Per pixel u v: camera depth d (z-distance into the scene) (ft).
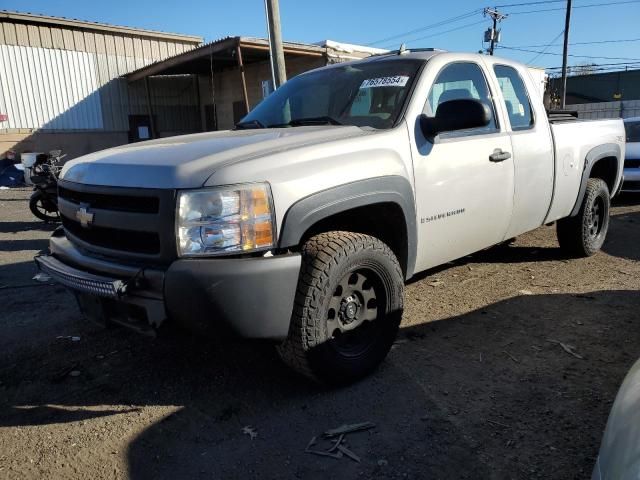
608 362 11.05
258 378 10.93
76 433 9.28
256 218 8.52
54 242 11.26
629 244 21.39
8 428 9.52
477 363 11.19
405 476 7.86
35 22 61.31
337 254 9.48
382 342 10.77
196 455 8.54
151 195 8.68
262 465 8.23
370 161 10.14
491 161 13.19
